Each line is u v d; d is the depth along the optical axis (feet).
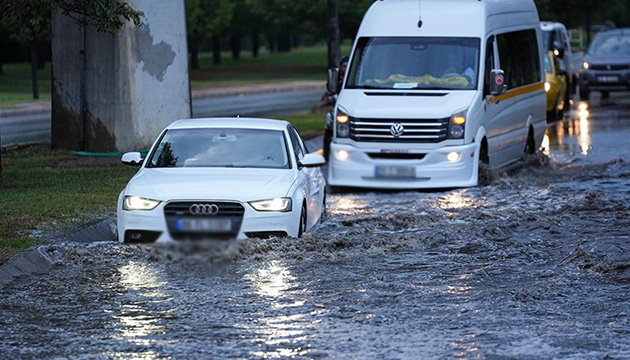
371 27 131.34
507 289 67.31
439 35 128.77
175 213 78.43
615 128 192.24
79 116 148.05
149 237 78.79
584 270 73.56
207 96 309.01
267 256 77.10
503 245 83.66
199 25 454.40
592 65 270.46
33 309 62.54
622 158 146.51
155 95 148.56
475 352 52.37
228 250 77.46
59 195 103.65
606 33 280.31
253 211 78.38
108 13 108.27
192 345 53.98
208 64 538.06
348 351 52.65
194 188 79.36
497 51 132.36
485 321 58.90
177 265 74.95
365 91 125.29
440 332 56.44
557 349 52.85
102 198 102.22
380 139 121.90
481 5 131.44
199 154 86.94
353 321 59.00
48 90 326.24
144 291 67.10
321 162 87.30
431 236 86.17
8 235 82.17
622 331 56.54
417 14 131.03
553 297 65.21
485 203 108.17
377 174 121.49
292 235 80.18
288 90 353.51
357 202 112.37
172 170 84.64
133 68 145.69
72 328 57.88
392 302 63.82
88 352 52.85
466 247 82.89
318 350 52.85
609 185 120.16
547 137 179.42
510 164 138.10
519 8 146.10
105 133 146.61
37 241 79.97
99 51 146.00
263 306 62.75
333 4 235.81
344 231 89.40
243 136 88.69
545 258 78.33
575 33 432.66
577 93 305.73
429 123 120.57
